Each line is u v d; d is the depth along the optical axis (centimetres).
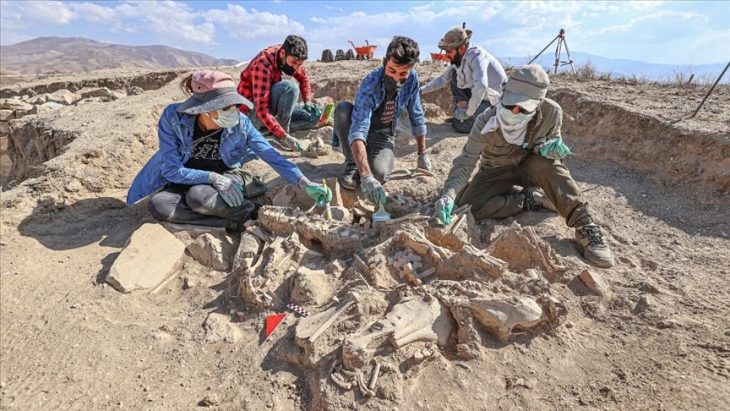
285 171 312
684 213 327
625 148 419
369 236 274
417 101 356
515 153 287
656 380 190
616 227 313
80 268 278
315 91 732
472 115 479
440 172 394
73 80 1214
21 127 636
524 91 248
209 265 284
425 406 184
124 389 202
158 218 299
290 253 263
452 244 261
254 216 320
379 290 229
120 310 247
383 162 350
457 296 217
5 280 263
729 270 260
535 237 250
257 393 197
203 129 307
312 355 200
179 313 249
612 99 498
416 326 202
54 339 226
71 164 397
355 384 186
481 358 202
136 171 435
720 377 187
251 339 224
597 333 219
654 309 226
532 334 214
